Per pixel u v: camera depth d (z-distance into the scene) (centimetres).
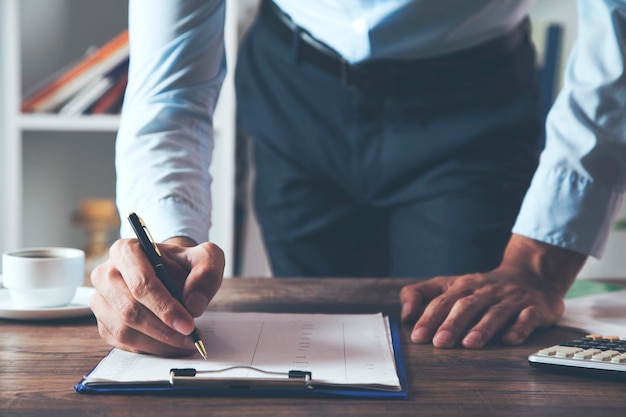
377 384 66
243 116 147
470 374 72
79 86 228
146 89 100
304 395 65
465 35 121
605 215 98
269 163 145
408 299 94
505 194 128
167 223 91
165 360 72
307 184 141
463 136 127
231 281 115
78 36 252
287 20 135
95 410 62
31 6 249
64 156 256
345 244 146
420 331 84
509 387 68
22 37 249
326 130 135
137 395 65
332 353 75
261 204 150
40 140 255
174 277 78
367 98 129
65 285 94
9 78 221
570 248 97
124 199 97
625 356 71
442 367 74
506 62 127
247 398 65
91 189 259
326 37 128
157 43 100
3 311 89
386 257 150
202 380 65
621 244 234
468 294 90
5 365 73
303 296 104
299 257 148
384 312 96
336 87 132
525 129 129
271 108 140
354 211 142
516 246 100
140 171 96
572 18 236
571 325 90
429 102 127
